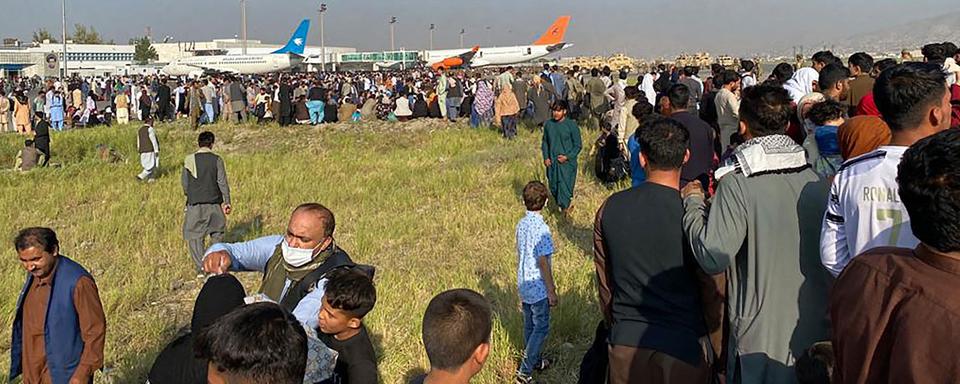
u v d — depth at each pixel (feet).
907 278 6.56
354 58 291.17
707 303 11.76
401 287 24.17
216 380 7.55
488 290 23.88
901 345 6.33
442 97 75.41
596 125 61.16
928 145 6.53
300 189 44.65
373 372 11.26
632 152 22.89
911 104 9.50
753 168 10.84
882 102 9.87
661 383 11.00
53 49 379.76
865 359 6.75
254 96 91.30
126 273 28.45
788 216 10.72
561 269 25.17
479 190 42.75
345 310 10.82
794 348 10.73
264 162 57.36
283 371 7.30
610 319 12.28
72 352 14.51
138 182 50.11
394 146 65.67
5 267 29.25
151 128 50.52
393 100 83.87
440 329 9.14
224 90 81.25
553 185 34.06
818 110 14.70
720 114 28.60
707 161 20.77
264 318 7.49
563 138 33.47
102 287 26.53
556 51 285.64
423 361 18.60
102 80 150.41
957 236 6.23
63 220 39.29
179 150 67.15
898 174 6.82
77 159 66.44
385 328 20.36
